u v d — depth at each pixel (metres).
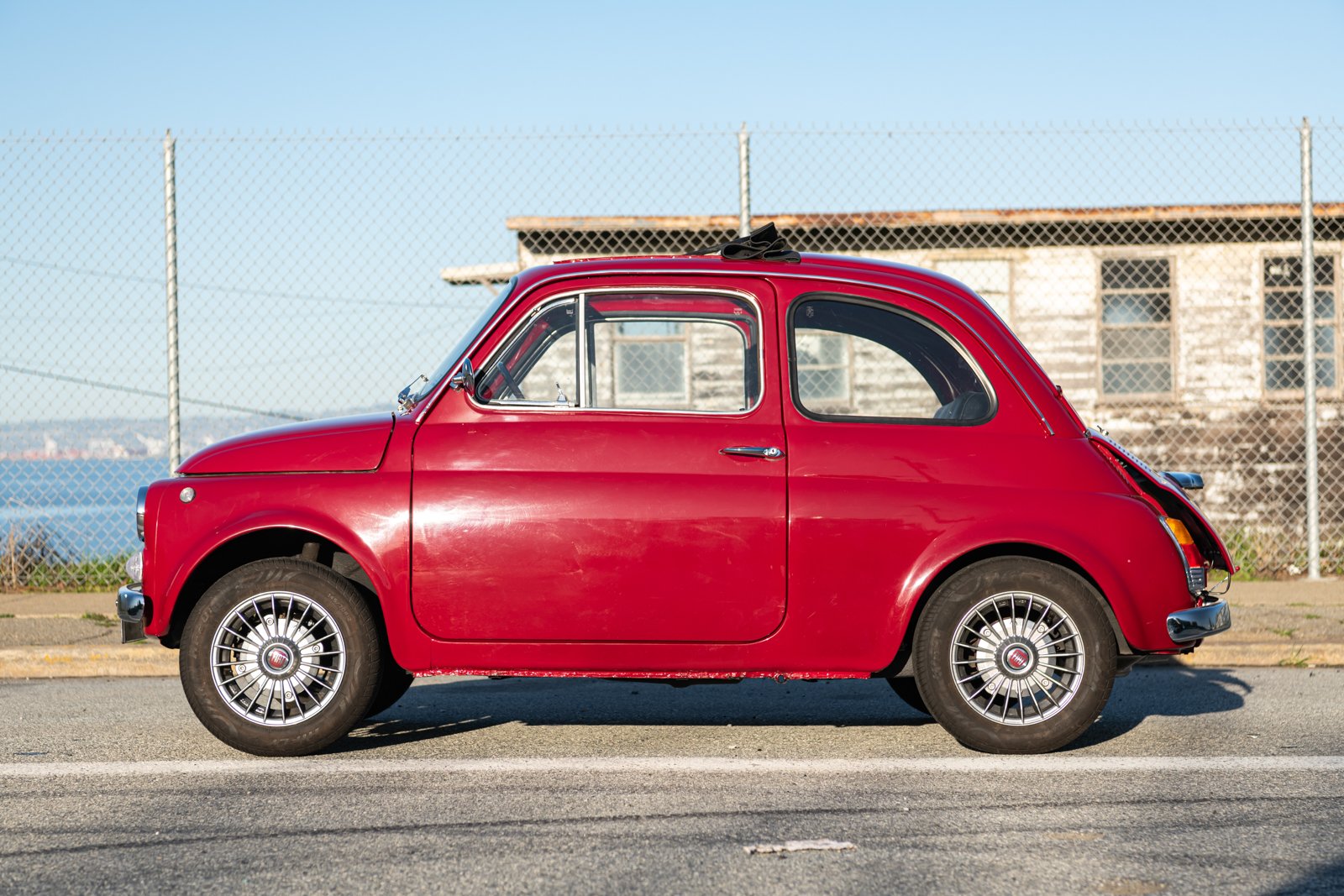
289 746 4.74
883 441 4.73
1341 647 6.95
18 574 9.12
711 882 3.35
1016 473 4.71
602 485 4.64
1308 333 9.34
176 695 6.19
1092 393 16.81
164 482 4.78
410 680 5.53
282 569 4.72
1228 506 16.80
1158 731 5.24
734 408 4.79
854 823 3.89
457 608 4.64
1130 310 16.83
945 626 4.70
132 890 3.30
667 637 4.65
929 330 4.87
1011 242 16.61
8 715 5.65
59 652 6.85
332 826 3.88
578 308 4.86
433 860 3.54
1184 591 4.74
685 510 4.62
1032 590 4.69
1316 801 4.14
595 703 5.99
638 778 4.47
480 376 4.81
